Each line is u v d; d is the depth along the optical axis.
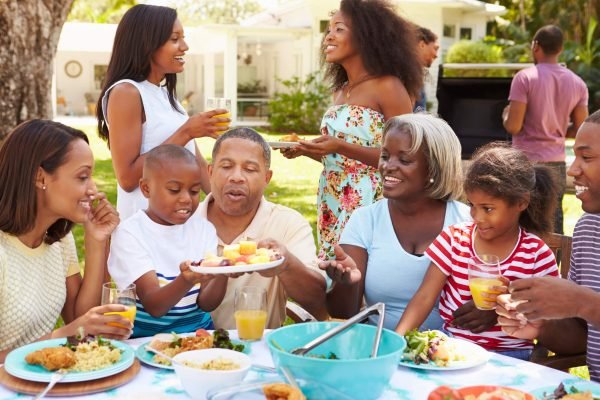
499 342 2.66
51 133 2.48
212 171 2.91
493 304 2.35
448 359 2.19
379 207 3.02
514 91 6.16
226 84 23.05
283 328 2.04
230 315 2.98
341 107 4.10
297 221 3.05
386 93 4.00
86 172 2.53
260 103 25.72
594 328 2.57
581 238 2.73
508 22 30.03
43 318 2.61
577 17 26.52
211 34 24.88
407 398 1.95
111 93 3.53
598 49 23.78
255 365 2.11
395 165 2.83
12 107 6.98
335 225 4.14
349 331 2.08
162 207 2.80
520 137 6.28
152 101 3.59
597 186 2.46
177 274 2.82
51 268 2.66
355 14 3.98
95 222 2.73
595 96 22.62
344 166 4.07
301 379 1.79
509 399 1.75
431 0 20.50
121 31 3.62
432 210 2.96
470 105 7.98
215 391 1.78
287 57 26.41
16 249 2.54
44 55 7.15
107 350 2.09
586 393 1.85
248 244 2.43
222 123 3.58
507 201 2.59
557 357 2.67
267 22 27.47
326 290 2.89
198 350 2.05
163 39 3.59
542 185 2.78
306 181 12.12
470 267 2.38
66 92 32.78
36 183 2.48
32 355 2.03
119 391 1.96
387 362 1.80
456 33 22.73
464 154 7.90
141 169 3.51
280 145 3.88
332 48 4.07
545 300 2.12
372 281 2.93
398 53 4.00
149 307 2.62
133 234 2.77
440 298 2.82
